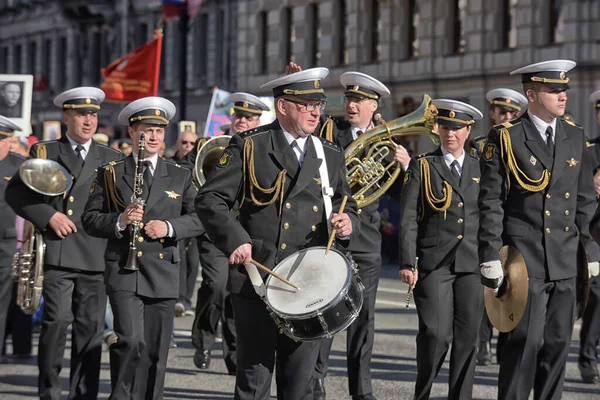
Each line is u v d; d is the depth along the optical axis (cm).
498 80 4259
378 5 4884
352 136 1259
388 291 2256
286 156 861
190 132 1866
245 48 5700
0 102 1569
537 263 1023
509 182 1034
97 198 1090
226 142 1316
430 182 1121
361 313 1227
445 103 1135
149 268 1067
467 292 1105
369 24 4925
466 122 1128
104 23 7225
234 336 1412
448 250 1106
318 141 876
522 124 1042
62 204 1183
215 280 1424
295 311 799
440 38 4516
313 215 857
